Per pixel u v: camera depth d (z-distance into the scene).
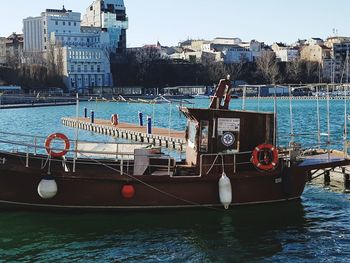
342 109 100.81
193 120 20.08
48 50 173.75
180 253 16.16
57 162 20.42
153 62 198.50
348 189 24.22
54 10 193.38
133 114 94.56
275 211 20.20
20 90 139.00
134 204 19.08
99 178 18.59
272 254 16.06
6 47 199.00
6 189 18.44
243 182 19.61
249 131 19.77
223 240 17.23
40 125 68.25
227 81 19.98
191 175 19.48
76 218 18.88
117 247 16.66
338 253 16.09
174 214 19.33
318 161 21.20
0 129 62.06
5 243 16.95
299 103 130.62
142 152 19.50
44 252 16.30
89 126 57.06
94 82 180.50
